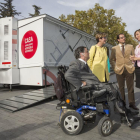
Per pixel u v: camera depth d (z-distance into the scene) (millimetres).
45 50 6605
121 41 3590
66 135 2471
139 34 3244
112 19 20125
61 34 7438
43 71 6727
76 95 2445
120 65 3566
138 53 3309
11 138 2438
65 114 2420
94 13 19703
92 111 2496
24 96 5414
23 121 3223
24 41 7363
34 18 6797
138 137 2309
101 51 3188
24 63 7371
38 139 2375
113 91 2531
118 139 2264
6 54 7551
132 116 2656
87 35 9203
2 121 3270
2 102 4906
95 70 3100
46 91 5797
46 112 3820
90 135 2428
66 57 7750
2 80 7848
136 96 5270
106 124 2365
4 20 7590
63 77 2521
